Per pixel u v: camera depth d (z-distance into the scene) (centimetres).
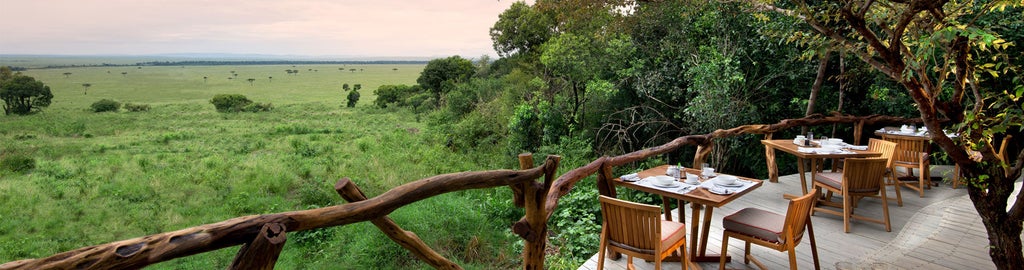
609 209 340
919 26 319
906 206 573
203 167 2058
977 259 344
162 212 1492
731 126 937
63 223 1410
